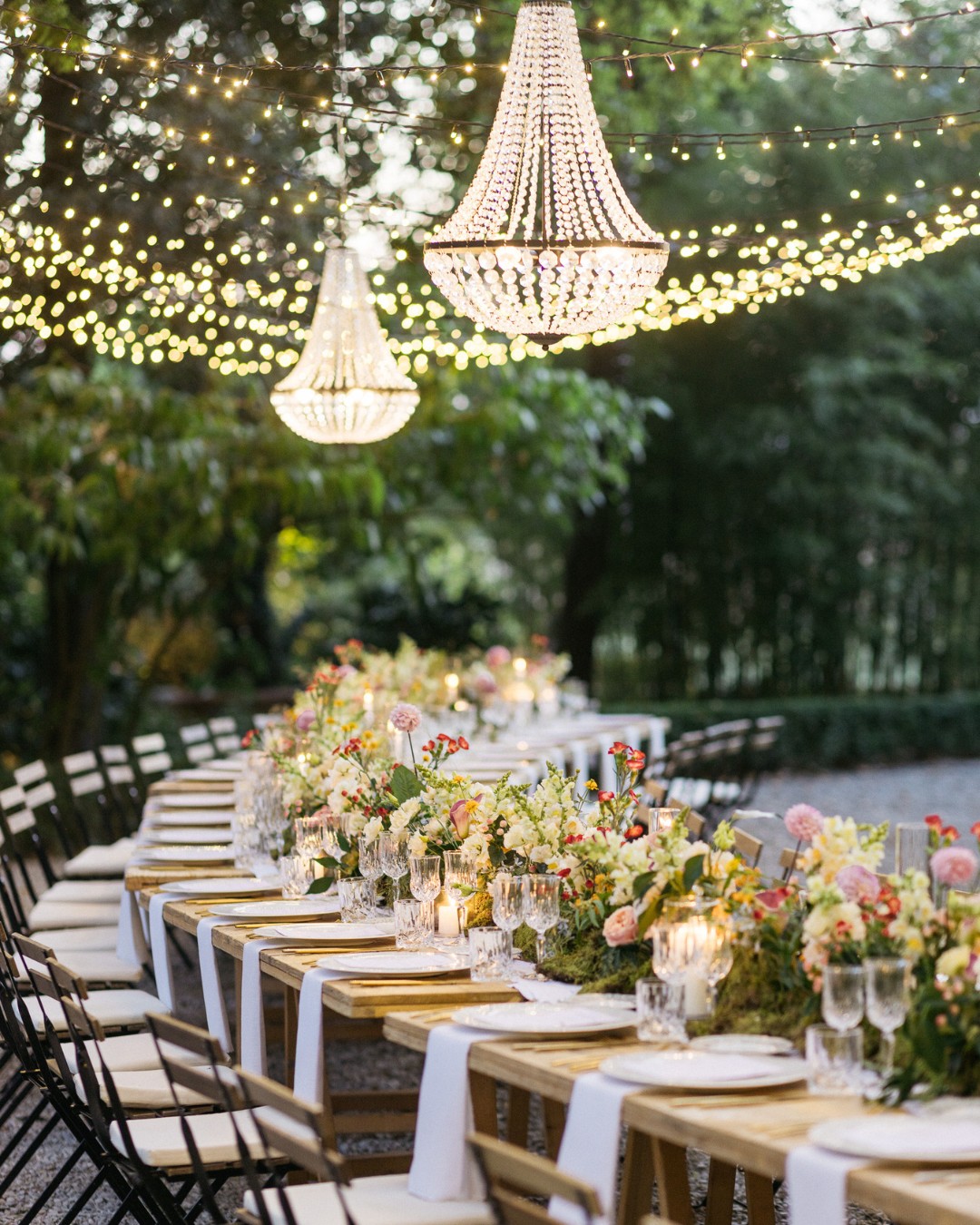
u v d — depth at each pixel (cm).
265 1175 490
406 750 718
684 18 1032
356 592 1836
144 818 710
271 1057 580
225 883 502
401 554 1609
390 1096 445
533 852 399
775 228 1370
